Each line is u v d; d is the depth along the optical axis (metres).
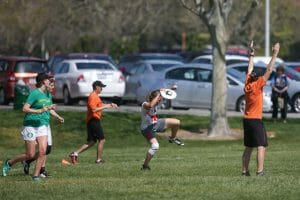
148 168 37.44
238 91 70.38
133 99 79.69
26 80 76.75
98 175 35.44
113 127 61.22
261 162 33.53
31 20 88.00
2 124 60.50
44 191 28.86
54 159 45.31
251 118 33.31
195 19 122.75
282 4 124.44
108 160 44.16
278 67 64.12
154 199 26.81
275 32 140.50
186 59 94.56
